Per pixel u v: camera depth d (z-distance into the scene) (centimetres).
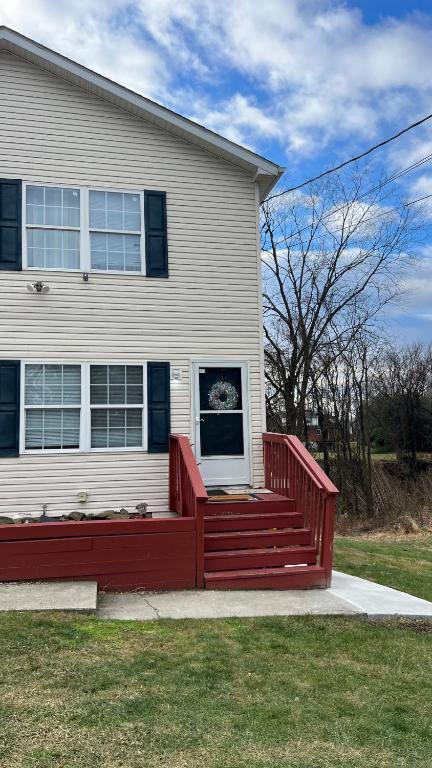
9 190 851
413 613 643
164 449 886
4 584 648
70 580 666
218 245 936
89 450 858
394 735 381
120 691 417
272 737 368
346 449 2505
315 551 750
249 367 934
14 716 373
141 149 916
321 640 549
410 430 2838
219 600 654
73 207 880
